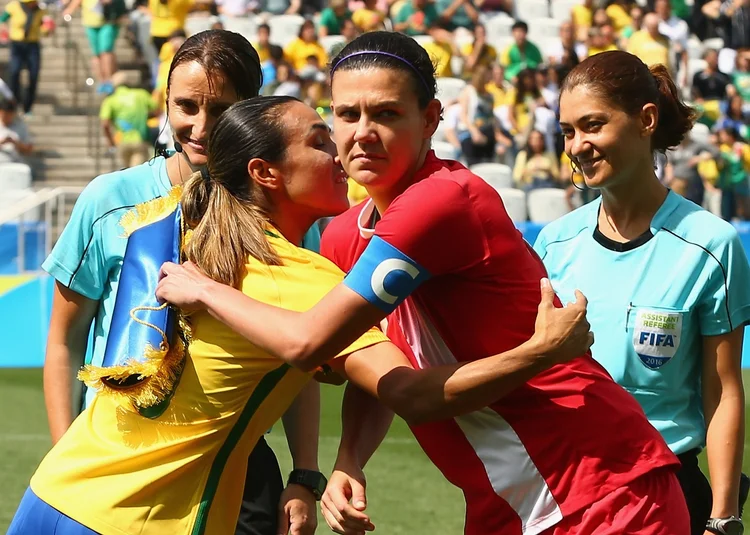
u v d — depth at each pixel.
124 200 7.51
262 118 6.00
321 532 12.79
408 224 5.71
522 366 5.77
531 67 32.41
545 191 29.38
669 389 7.29
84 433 6.14
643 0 37.06
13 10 34.50
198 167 7.42
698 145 29.61
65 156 33.97
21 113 34.88
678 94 7.45
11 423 18.00
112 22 34.44
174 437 5.95
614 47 33.84
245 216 6.01
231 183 6.12
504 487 6.24
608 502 6.09
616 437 6.19
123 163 30.88
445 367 5.88
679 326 7.18
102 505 5.93
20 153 32.47
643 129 7.10
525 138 30.11
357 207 6.78
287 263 5.96
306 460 7.30
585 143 7.12
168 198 6.60
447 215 5.74
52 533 6.00
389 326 6.46
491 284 6.02
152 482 5.92
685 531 6.36
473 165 30.23
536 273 6.21
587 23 35.69
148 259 6.27
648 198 7.36
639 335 7.25
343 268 6.77
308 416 7.44
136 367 5.86
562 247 7.76
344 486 6.59
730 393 7.14
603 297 7.41
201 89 7.27
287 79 30.58
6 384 21.45
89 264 7.47
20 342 24.81
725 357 7.16
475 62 33.44
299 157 6.00
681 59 34.41
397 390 5.89
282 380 6.05
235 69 7.29
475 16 35.41
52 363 7.51
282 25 35.97
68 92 36.12
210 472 6.02
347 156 6.02
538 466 6.17
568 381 6.20
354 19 34.56
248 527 7.43
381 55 5.87
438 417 5.89
